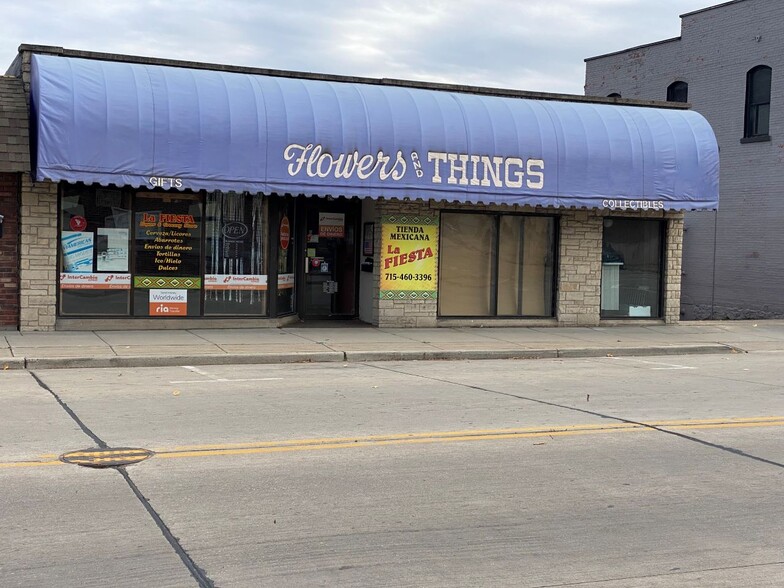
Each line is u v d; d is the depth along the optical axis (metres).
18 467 6.79
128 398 9.94
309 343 15.07
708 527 5.77
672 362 14.94
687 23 29.11
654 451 7.82
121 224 15.77
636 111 18.75
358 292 19.06
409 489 6.48
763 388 11.73
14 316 15.29
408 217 17.80
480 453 7.60
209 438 7.93
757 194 26.73
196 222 16.31
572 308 19.19
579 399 10.56
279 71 16.77
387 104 16.48
